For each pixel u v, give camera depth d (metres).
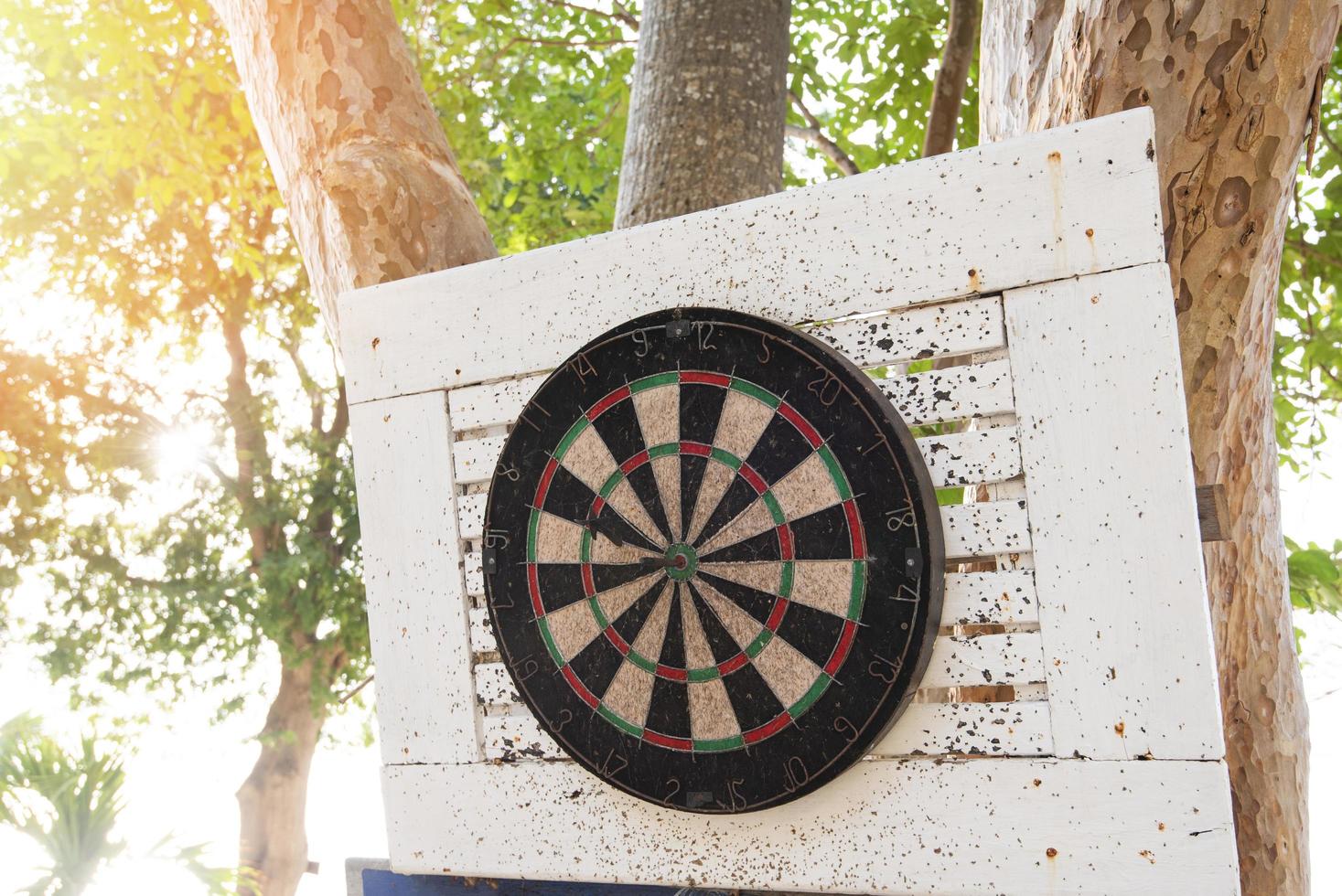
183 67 5.00
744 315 1.97
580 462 2.11
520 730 2.21
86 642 12.64
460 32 7.68
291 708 14.10
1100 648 1.77
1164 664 1.73
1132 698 1.75
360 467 2.39
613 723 2.04
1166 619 1.73
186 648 12.81
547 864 2.16
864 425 1.87
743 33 3.46
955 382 1.90
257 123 2.96
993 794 1.83
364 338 2.41
